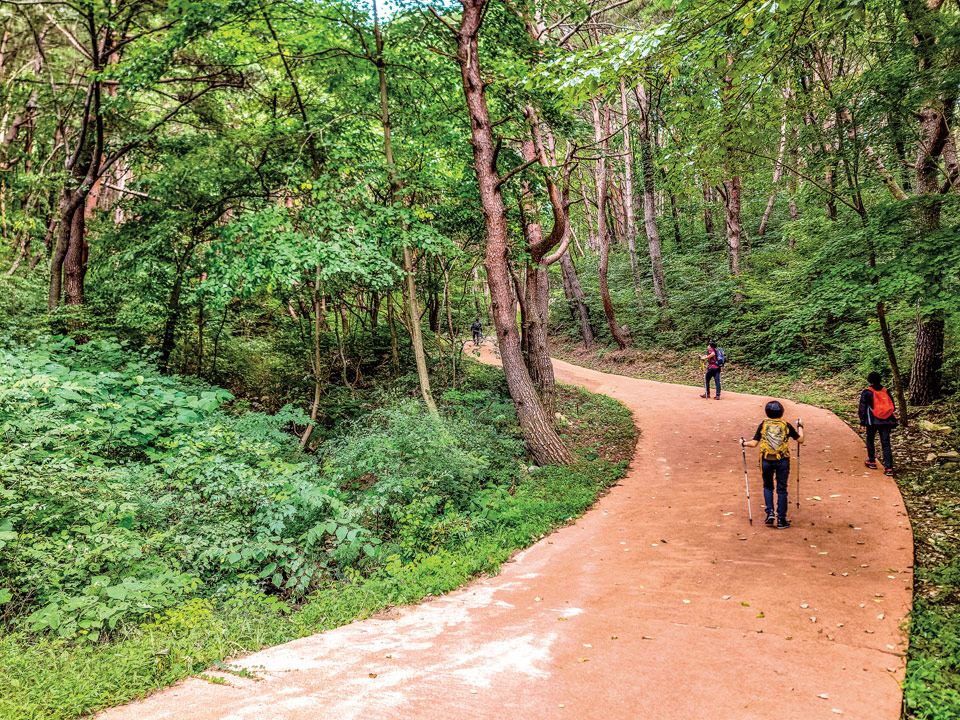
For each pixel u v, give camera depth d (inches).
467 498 339.0
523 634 178.2
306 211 433.1
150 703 130.5
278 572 252.1
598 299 1144.2
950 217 355.6
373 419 473.1
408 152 563.2
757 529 272.4
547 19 598.5
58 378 304.8
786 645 161.6
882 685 137.9
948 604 187.2
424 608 213.3
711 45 258.2
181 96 541.6
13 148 725.3
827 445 395.5
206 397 375.6
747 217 1159.0
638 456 439.2
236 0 393.4
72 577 191.8
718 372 603.8
